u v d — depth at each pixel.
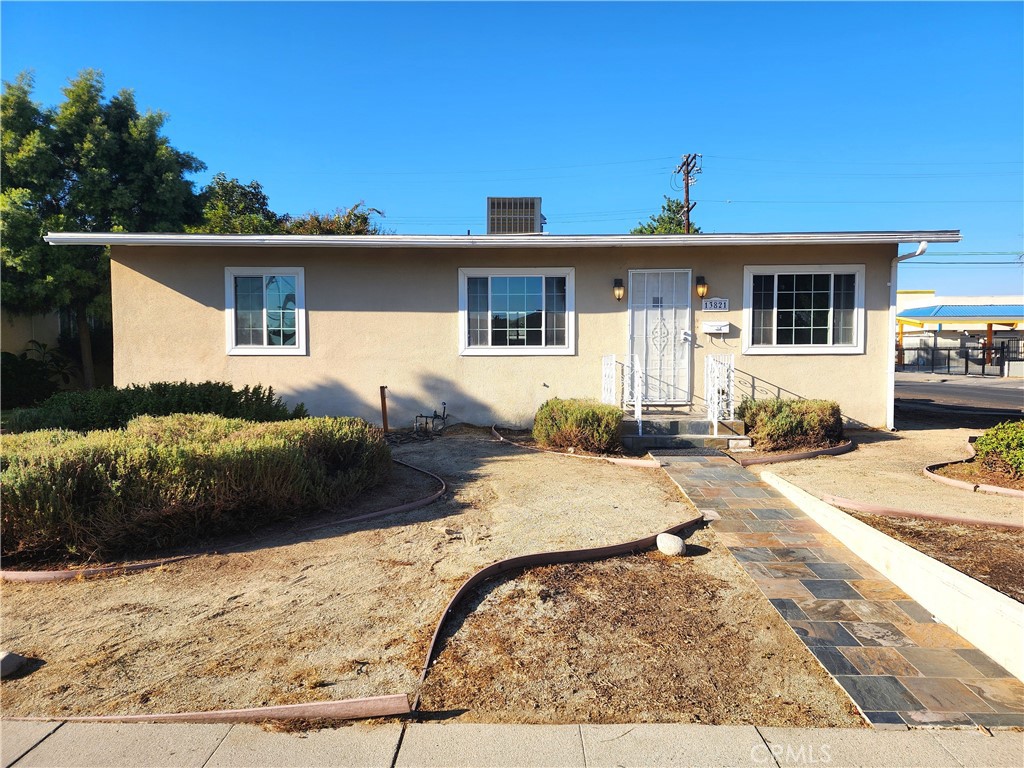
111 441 5.12
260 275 10.23
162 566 4.41
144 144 16.25
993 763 2.52
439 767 2.48
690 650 3.42
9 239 14.13
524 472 7.29
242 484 4.90
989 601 3.37
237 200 25.64
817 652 3.40
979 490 6.17
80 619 3.65
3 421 7.47
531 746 2.61
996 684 3.11
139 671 3.11
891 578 4.33
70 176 15.47
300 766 2.48
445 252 10.22
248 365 10.27
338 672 3.11
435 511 5.73
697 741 2.66
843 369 10.02
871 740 2.67
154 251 10.14
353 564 4.45
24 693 2.93
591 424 8.45
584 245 9.66
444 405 10.29
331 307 10.27
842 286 10.02
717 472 7.23
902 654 3.39
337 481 5.77
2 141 14.73
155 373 10.19
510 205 11.95
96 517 4.46
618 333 10.16
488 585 4.17
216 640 3.41
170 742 2.61
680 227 31.56
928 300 32.97
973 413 12.98
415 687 3.00
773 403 8.82
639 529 5.23
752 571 4.49
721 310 10.05
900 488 6.30
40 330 15.89
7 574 4.20
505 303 10.27
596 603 3.96
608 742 2.64
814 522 5.54
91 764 2.47
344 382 10.32
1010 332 36.06
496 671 3.17
